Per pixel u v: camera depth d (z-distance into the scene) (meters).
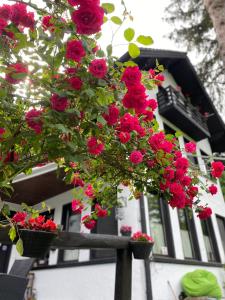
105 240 2.97
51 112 1.32
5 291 2.62
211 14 4.32
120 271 3.13
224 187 11.57
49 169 5.20
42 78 1.39
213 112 11.16
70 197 6.79
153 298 5.11
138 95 1.41
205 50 10.61
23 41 1.31
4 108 1.40
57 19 1.37
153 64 7.51
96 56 1.42
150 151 2.02
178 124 8.69
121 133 1.78
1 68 1.35
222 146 11.96
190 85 10.88
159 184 2.06
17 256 6.89
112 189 2.66
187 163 2.09
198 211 2.40
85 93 1.35
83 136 1.49
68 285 5.95
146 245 3.22
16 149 1.66
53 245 2.46
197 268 6.72
